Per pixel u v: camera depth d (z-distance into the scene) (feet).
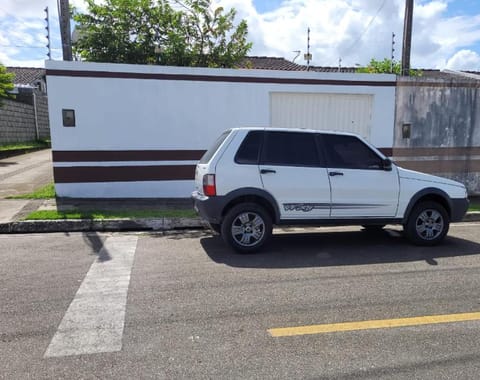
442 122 38.81
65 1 32.83
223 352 11.44
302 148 21.43
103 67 32.58
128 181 34.12
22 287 16.11
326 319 13.50
